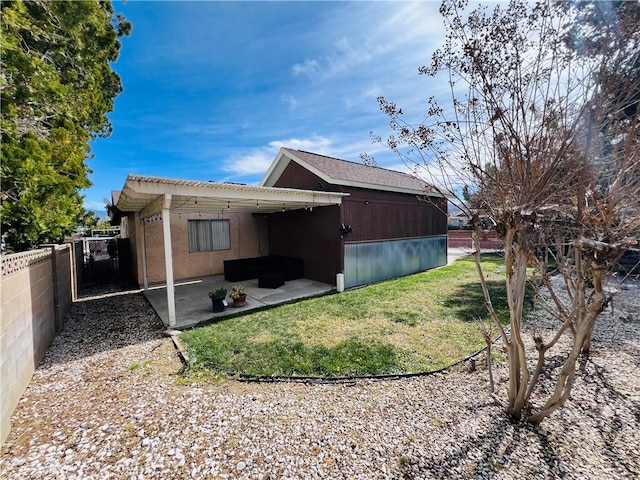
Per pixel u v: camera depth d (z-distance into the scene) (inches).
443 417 100.2
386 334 177.9
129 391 121.2
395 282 343.6
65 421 102.0
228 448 87.7
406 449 85.8
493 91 81.6
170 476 77.8
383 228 365.7
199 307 250.5
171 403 112.0
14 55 149.9
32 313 140.8
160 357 154.9
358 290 305.0
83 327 204.7
